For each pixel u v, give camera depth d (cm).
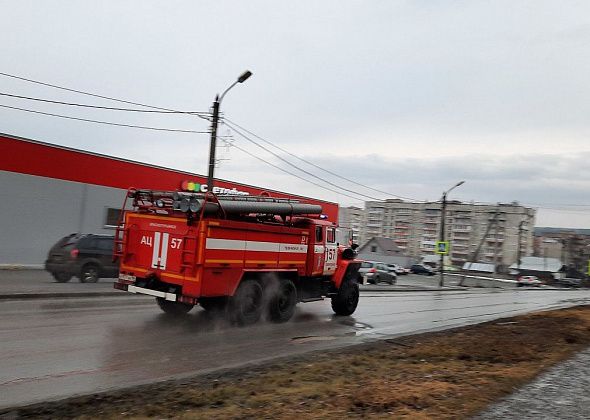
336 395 614
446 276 7362
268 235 1230
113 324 1062
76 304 1300
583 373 756
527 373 734
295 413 533
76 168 2442
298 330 1197
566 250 12031
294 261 1316
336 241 1489
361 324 1374
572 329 1335
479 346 1021
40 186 2302
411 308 1927
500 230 11112
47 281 1717
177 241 1102
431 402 573
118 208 2644
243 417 519
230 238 1127
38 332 919
